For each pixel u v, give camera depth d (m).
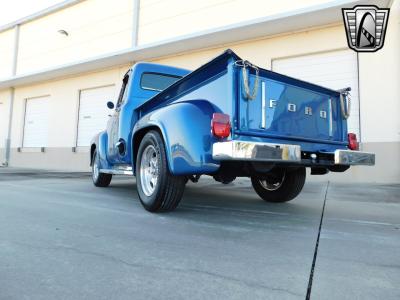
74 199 4.02
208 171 2.55
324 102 3.23
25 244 2.04
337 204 3.90
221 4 8.77
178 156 2.68
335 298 1.32
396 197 4.54
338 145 3.30
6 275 1.54
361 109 6.84
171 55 10.00
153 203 3.01
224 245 2.07
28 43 14.20
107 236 2.25
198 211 3.27
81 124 12.41
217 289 1.40
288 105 2.86
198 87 2.86
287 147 2.62
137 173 3.28
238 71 2.52
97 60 10.95
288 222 2.81
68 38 12.64
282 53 7.95
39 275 1.54
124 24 10.93
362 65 6.90
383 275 1.58
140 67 4.29
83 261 1.74
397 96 6.55
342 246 2.08
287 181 3.77
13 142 14.75
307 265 1.71
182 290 1.39
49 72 12.48
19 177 7.72
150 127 3.15
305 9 6.99
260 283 1.47
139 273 1.58
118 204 3.64
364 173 6.76
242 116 2.52
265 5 8.06
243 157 2.37
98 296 1.33
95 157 5.62
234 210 3.39
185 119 2.71
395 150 6.51
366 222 2.86
